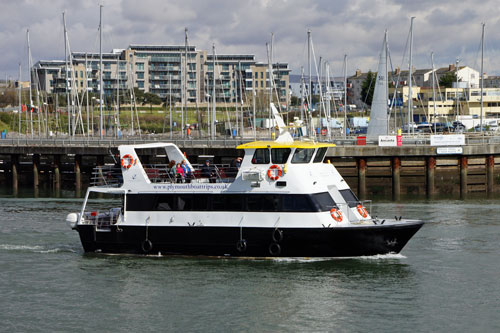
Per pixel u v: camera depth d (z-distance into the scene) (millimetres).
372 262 31031
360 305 25781
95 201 58219
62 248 35969
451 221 44250
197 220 31312
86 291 27938
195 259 31609
